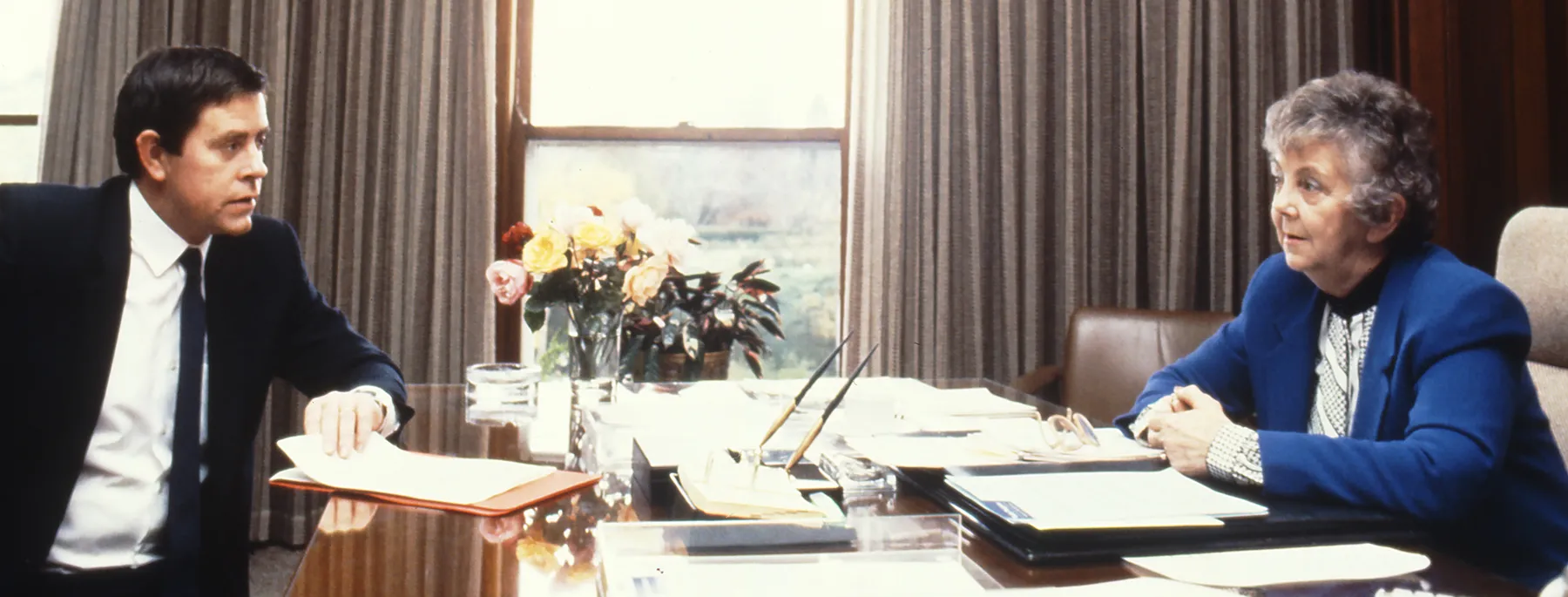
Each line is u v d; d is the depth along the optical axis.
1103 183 3.09
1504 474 1.16
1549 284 1.53
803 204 3.29
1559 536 1.14
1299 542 0.86
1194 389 1.20
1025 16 3.04
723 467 0.99
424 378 2.99
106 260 1.30
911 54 3.06
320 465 1.11
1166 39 3.05
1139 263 3.13
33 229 1.30
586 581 0.77
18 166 3.16
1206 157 3.10
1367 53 3.09
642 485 1.08
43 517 1.25
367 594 0.73
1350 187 1.17
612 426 1.41
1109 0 3.08
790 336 3.30
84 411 1.28
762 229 3.29
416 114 2.98
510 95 3.15
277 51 2.91
